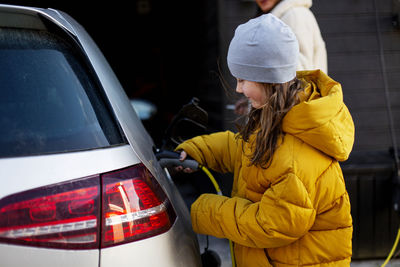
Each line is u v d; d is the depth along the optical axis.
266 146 1.32
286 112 1.30
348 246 1.42
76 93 1.27
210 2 4.08
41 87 1.23
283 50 1.30
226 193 3.41
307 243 1.40
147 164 1.30
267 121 1.31
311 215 1.30
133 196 1.17
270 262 1.45
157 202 1.23
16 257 1.03
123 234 1.14
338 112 1.31
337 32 3.84
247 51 1.33
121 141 1.26
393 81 3.92
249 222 1.33
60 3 8.62
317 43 2.71
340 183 1.37
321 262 1.41
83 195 1.10
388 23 3.86
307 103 1.25
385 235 2.88
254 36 1.32
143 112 6.73
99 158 1.16
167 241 1.23
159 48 8.26
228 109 3.65
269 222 1.29
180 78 6.56
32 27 1.34
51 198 1.07
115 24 8.91
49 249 1.06
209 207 1.44
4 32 1.29
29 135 1.14
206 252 1.77
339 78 3.89
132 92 8.24
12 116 1.16
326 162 1.34
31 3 8.18
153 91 7.50
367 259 2.98
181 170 1.82
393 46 3.89
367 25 3.84
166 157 1.68
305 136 1.29
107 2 8.83
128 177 1.18
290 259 1.41
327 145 1.29
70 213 1.08
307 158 1.30
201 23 4.73
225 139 1.78
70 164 1.11
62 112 1.21
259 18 1.36
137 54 8.77
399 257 2.94
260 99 1.38
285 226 1.29
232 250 1.57
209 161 1.76
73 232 1.08
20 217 1.03
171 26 7.29
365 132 3.94
